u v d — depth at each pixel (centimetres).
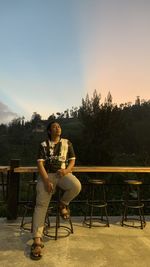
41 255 373
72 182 419
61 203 434
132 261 369
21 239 423
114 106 1332
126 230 471
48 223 460
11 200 496
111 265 358
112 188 866
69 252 387
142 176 870
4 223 483
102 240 428
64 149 434
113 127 1270
